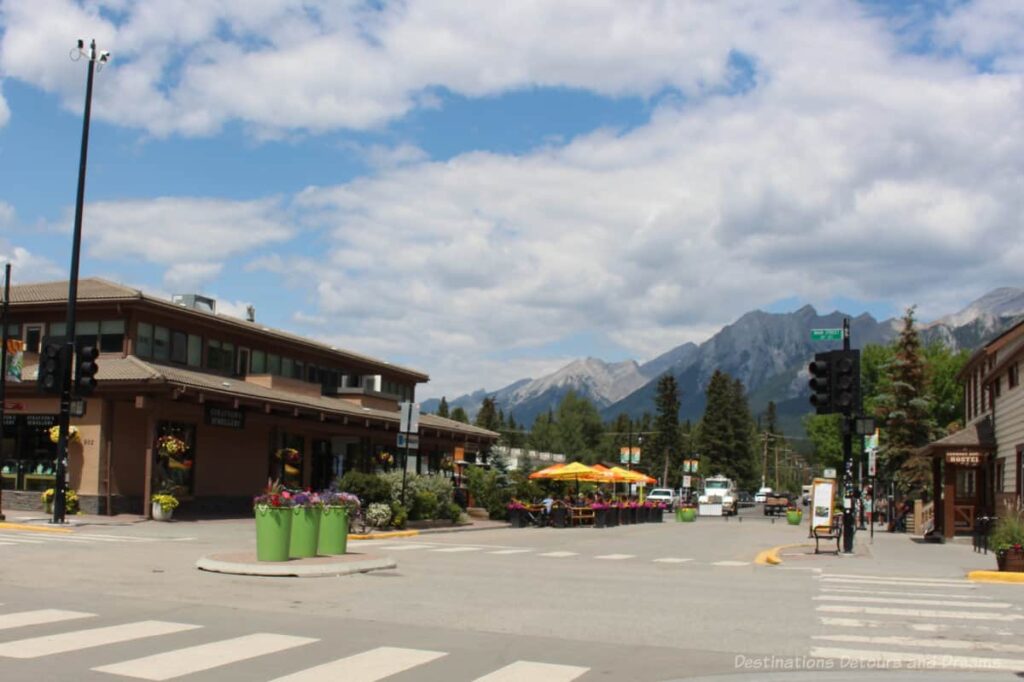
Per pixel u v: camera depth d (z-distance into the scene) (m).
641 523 54.09
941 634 11.05
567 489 56.31
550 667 8.87
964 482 42.19
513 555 23.28
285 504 17.09
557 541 30.67
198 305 42.94
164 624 10.80
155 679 8.01
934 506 37.56
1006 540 19.36
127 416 33.91
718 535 37.66
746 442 129.88
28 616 11.22
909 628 11.48
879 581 17.44
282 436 42.31
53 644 9.44
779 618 12.20
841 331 24.05
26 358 35.69
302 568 16.20
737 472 127.50
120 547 21.23
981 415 40.06
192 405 35.22
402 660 9.06
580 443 127.56
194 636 10.09
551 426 130.62
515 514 42.31
